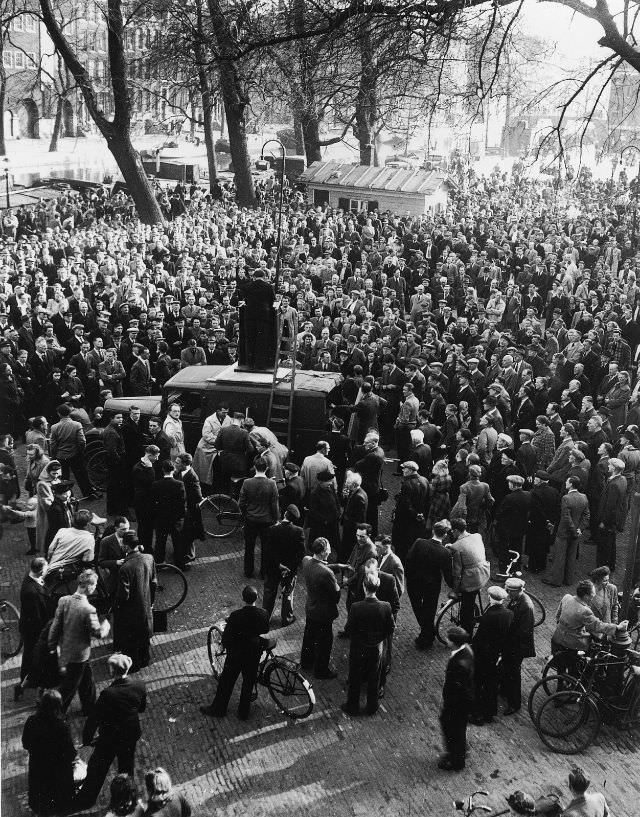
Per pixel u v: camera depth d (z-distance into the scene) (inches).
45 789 306.7
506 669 385.1
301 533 446.6
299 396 603.2
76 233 1341.0
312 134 1969.7
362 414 632.4
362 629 372.2
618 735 375.9
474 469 516.7
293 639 444.1
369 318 867.4
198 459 591.8
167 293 962.7
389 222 1537.9
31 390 704.4
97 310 825.5
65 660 355.3
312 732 370.3
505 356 740.0
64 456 590.2
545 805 272.7
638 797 333.7
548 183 2258.9
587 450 590.9
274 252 1268.5
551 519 520.7
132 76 1374.3
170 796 266.1
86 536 423.5
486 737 371.6
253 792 330.6
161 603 475.8
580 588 385.4
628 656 374.6
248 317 632.4
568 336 813.9
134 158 1430.9
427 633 440.8
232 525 581.6
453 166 2536.9
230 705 388.8
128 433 569.9
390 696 399.9
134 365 702.5
